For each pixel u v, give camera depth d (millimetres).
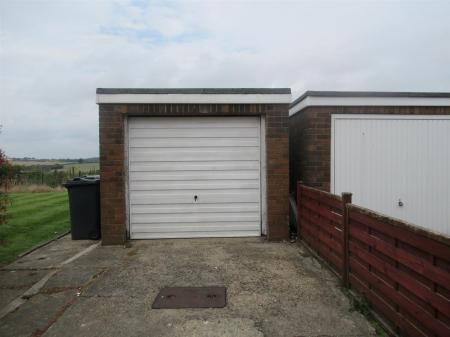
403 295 2939
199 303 3830
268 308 3699
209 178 6660
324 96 6562
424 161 6770
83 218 6812
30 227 8336
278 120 6430
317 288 4219
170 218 6645
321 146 6594
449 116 6766
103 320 3488
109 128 6242
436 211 6805
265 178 6672
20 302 3936
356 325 3320
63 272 4891
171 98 6262
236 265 5102
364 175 6676
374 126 6672
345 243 4152
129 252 5828
